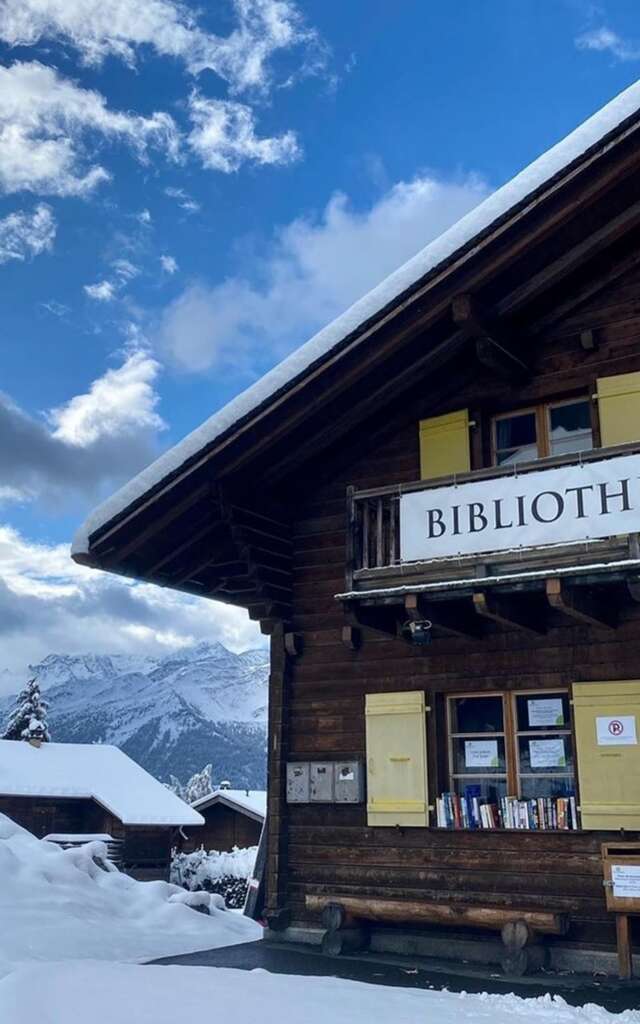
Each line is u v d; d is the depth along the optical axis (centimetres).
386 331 842
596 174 752
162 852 2983
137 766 3300
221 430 878
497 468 821
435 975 762
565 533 776
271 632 1018
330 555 1004
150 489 888
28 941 804
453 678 905
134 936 905
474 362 957
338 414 961
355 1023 554
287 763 973
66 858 1086
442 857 873
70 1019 530
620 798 794
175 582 1014
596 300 903
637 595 743
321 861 934
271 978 701
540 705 873
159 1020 539
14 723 5191
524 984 728
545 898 814
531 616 848
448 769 900
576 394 909
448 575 823
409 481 976
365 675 955
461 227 804
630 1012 613
